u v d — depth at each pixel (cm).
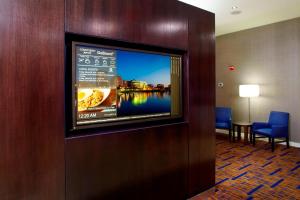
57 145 175
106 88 206
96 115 200
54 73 173
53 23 170
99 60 201
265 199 282
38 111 167
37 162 167
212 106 300
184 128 266
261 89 586
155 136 238
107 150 202
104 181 200
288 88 535
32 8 161
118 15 204
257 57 591
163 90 250
